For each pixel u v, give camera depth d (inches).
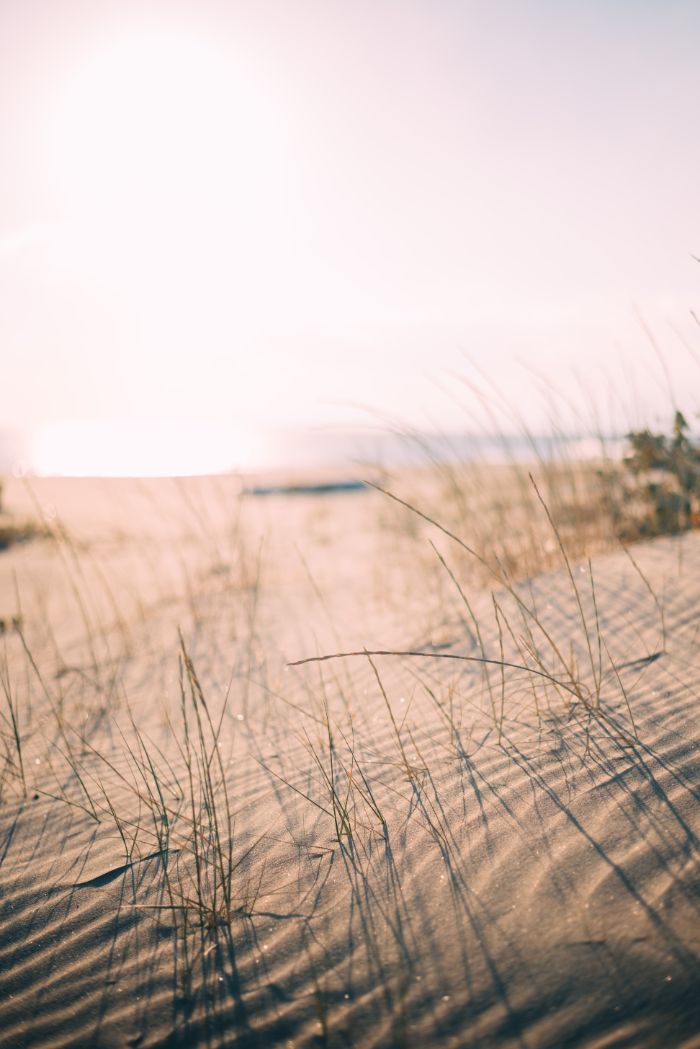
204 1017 55.9
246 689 135.9
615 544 176.9
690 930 53.6
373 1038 51.1
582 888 60.4
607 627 122.2
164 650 173.9
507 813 73.5
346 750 99.0
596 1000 50.0
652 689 95.1
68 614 234.7
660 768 75.2
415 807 79.2
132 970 62.4
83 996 60.0
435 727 100.0
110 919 70.1
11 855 85.5
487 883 63.9
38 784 105.9
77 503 512.1
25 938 68.9
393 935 60.6
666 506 181.8
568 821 69.7
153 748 114.4
